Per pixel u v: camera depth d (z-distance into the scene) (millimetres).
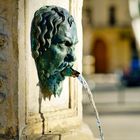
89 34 43438
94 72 42781
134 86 27719
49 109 4434
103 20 43875
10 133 4117
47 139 4211
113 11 43750
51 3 4414
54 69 4320
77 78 4613
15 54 4070
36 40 4219
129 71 29406
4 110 4129
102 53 43469
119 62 43250
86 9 43719
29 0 4160
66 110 4621
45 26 4238
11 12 4062
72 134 4488
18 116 4094
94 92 24844
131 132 12469
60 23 4293
